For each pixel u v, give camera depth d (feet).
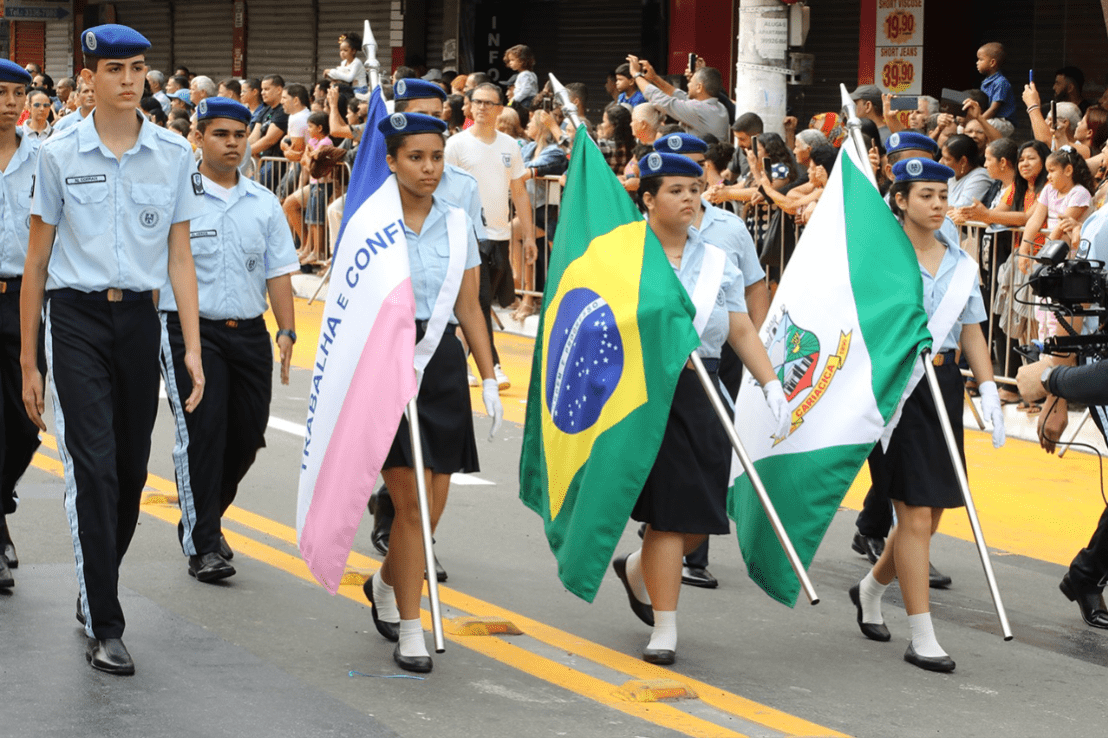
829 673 16.40
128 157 15.35
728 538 22.58
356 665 15.98
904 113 37.29
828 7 52.95
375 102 16.20
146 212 15.48
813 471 17.24
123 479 15.92
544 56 63.16
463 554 21.08
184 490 19.04
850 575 20.67
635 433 15.94
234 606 18.07
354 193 16.02
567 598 19.16
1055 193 27.96
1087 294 17.20
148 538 21.22
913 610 16.74
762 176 31.71
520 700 15.05
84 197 15.23
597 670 16.21
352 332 15.60
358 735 13.84
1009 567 21.36
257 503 23.61
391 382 15.24
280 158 48.60
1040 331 28.40
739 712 14.98
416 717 14.39
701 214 18.76
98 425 15.29
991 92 40.55
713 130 37.11
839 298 17.57
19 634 16.57
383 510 20.85
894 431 16.88
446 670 15.97
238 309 19.19
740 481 18.17
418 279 15.74
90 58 15.24
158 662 15.80
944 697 15.70
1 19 96.89
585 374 16.37
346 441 15.53
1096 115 33.32
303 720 14.17
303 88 47.52
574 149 17.34
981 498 25.32
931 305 17.60
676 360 15.78
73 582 18.75
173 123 43.06
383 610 16.89
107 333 15.43
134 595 18.35
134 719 14.02
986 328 30.45
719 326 16.78
